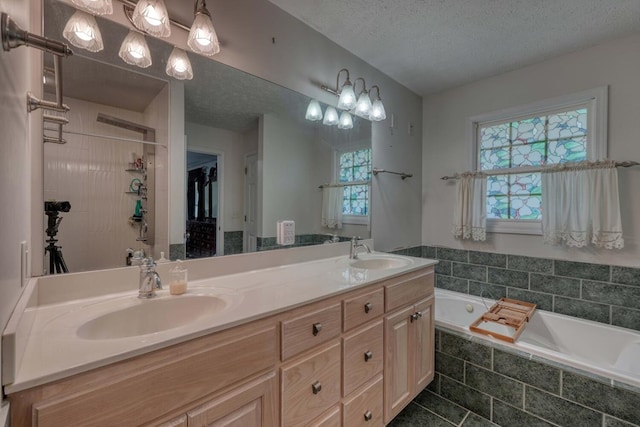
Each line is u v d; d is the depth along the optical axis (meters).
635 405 1.33
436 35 2.05
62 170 1.07
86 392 0.65
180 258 1.39
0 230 0.52
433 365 1.92
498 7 1.76
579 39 2.09
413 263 1.83
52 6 1.05
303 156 1.95
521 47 2.20
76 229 1.10
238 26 1.59
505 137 2.66
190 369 0.80
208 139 1.50
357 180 2.34
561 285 2.30
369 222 2.44
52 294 1.02
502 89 2.61
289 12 1.83
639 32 2.00
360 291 1.35
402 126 2.82
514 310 2.29
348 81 2.03
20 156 0.73
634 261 2.02
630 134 2.03
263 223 1.74
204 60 1.47
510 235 2.58
